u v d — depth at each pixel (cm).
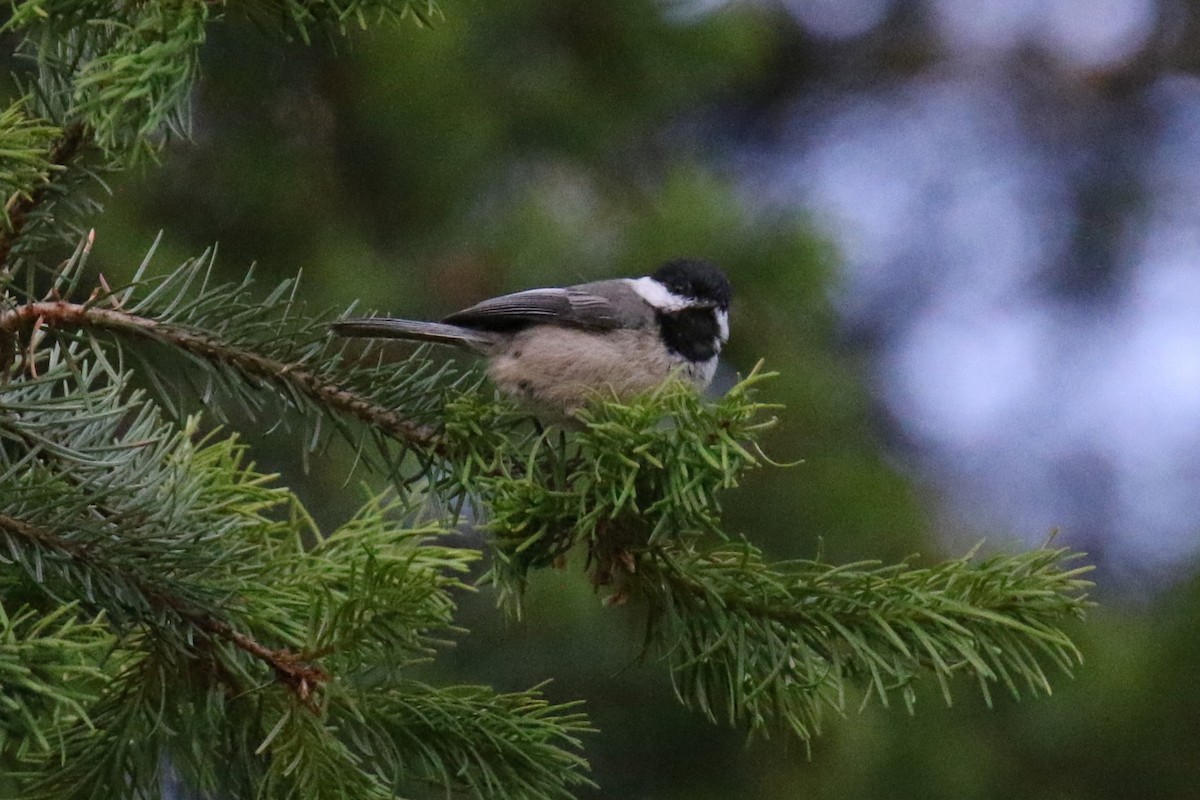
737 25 1369
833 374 1290
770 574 583
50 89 582
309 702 525
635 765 1224
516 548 612
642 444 581
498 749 560
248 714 542
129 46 523
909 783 1216
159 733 542
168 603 527
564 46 1354
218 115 1248
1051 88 1978
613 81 1370
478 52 1304
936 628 567
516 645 1206
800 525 1230
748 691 586
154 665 543
